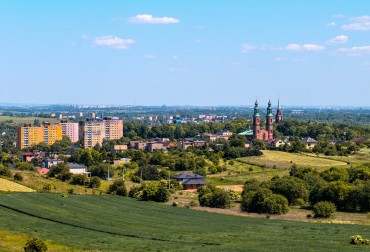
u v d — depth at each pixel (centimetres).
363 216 16462
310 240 12556
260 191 17638
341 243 12125
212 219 16150
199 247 11650
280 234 13500
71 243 11881
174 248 11494
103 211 17150
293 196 19025
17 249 10888
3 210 16238
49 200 18625
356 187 17875
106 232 13662
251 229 14350
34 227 13688
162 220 15850
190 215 16850
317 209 16375
